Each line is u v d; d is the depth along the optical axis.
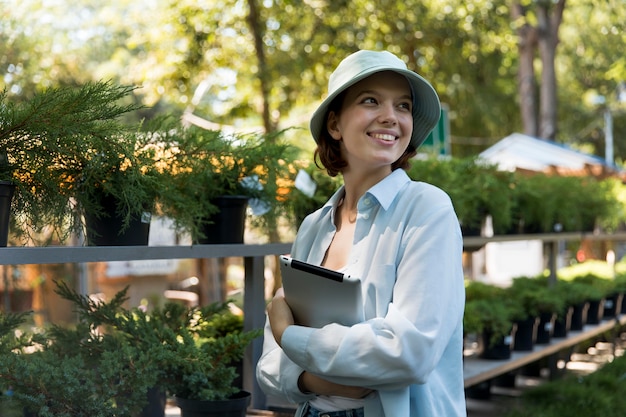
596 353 7.91
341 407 1.83
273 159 3.25
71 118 2.26
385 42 10.90
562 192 6.21
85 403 2.36
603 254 10.84
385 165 1.93
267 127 9.89
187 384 2.86
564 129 27.91
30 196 2.40
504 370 4.91
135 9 11.68
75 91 2.29
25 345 2.63
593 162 12.10
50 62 12.16
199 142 2.97
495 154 12.73
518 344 5.52
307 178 3.55
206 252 2.98
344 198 2.05
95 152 2.46
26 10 11.45
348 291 1.70
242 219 3.27
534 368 6.52
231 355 2.93
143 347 2.74
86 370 2.47
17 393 2.32
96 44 16.05
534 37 18.16
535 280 6.62
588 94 28.59
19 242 2.62
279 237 3.86
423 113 1.98
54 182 2.41
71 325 3.01
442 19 11.54
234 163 3.19
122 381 2.49
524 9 17.67
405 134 1.89
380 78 1.87
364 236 1.85
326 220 2.04
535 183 5.89
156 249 2.72
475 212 5.00
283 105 11.24
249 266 3.42
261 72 9.67
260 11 9.91
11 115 2.21
